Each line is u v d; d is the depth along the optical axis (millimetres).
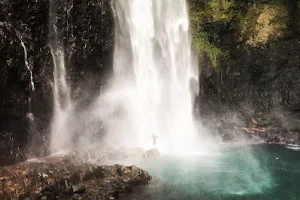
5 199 20656
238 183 27016
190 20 43750
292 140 39062
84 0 32844
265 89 43969
